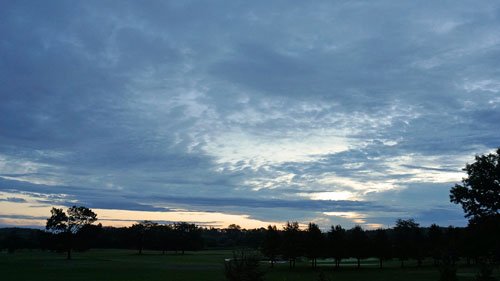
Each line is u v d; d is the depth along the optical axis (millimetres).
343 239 78875
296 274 58531
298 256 78250
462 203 48406
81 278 52531
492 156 47719
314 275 56250
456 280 29609
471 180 47625
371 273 61312
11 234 177750
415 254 85062
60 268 73125
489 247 46375
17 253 157625
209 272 62312
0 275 58062
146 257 127062
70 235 122625
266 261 106125
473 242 47656
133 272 63188
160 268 72875
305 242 77625
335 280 48688
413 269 72062
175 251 190750
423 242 87938
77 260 103562
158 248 180125
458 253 48688
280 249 79438
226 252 185375
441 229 89000
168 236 181750
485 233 46719
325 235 80312
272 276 54375
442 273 30000
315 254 77250
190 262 96062
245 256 24312
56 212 123250
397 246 85562
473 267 74625
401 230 92000
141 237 180375
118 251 188500
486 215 47156
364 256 78812
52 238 121188
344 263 101312
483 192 47156
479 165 47594
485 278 31312
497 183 46938
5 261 95312
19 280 50250
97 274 59312
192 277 52625
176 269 69750
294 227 79250
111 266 79312
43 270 68250
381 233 81812
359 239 79500
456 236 82125
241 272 23125
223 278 50656
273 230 81375
